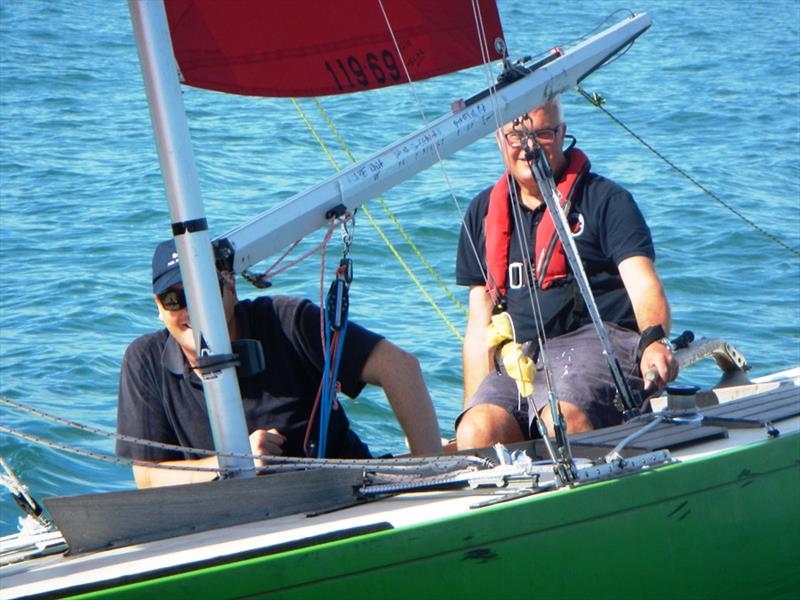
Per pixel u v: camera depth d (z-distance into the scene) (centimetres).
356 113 4625
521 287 1461
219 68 1140
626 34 1202
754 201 3581
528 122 1412
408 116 4591
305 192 1016
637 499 936
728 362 1558
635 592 930
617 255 1419
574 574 898
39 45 6109
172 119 935
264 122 4469
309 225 1017
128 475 1709
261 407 1118
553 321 1438
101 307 2562
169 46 936
